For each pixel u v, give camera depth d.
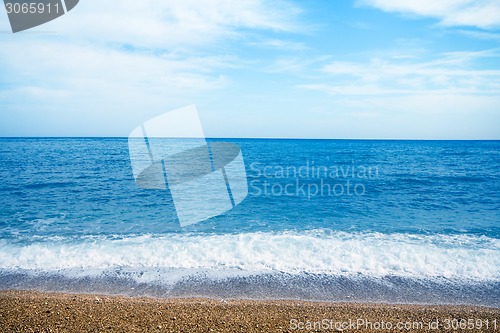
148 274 6.78
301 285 6.32
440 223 11.42
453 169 28.97
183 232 9.78
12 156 37.22
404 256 7.85
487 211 13.55
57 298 5.53
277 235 9.55
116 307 5.12
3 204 13.73
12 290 5.98
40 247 8.34
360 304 5.55
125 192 16.20
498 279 6.68
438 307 5.46
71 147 57.53
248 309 5.16
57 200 14.49
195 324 4.52
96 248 8.25
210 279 6.56
